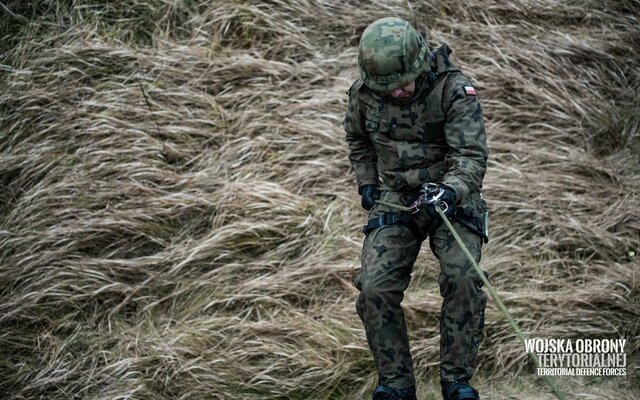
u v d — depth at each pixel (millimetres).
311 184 7707
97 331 6613
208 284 6789
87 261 6941
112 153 7734
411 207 4691
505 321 6371
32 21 9055
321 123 8125
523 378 6121
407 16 9227
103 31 9031
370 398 5984
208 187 7582
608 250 7043
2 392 6223
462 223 4707
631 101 8703
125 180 7582
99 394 6078
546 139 8234
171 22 9211
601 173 7832
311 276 6797
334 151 7926
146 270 6930
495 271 6809
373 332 4684
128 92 8305
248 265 6918
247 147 7879
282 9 9289
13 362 6461
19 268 6930
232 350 6258
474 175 4523
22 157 7797
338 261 6922
